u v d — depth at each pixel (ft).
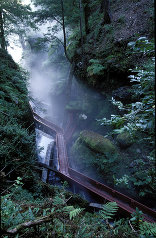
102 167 30.27
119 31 40.96
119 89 36.45
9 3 33.78
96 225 6.76
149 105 4.83
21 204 7.06
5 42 35.47
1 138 13.16
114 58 38.22
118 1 49.08
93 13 52.31
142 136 26.78
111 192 23.70
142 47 4.59
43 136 43.55
